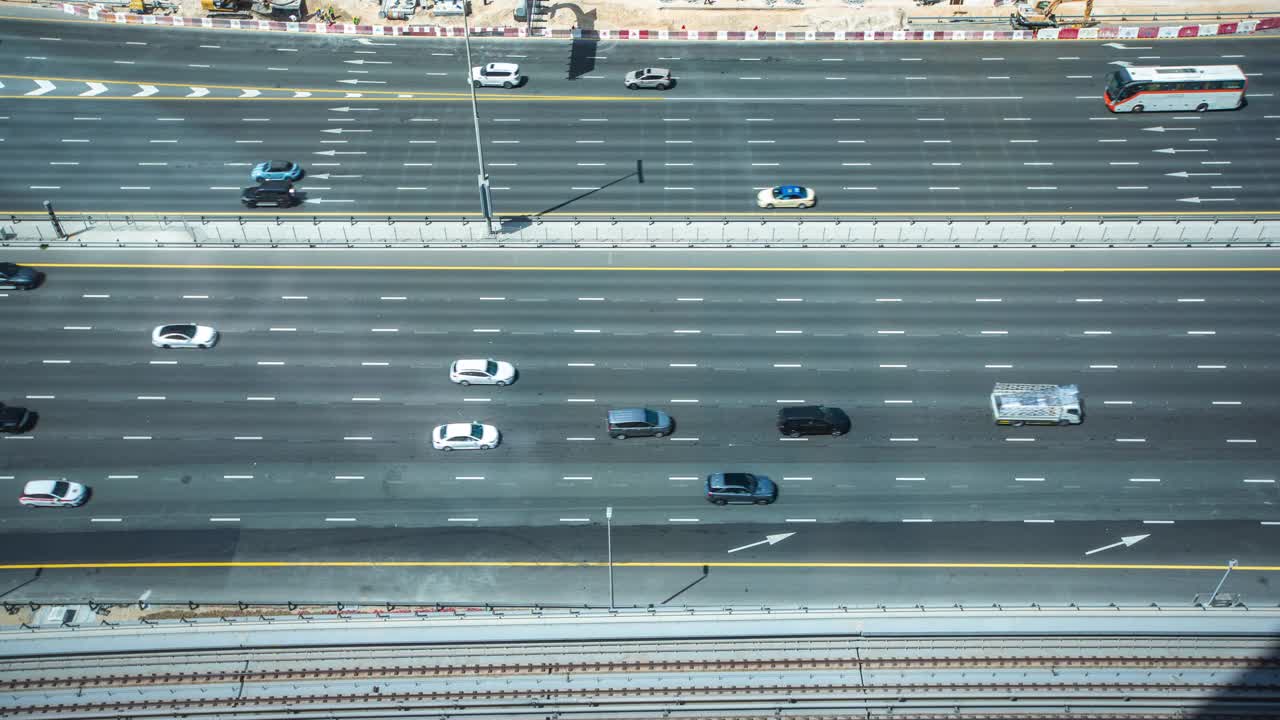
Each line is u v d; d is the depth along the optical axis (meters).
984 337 83.75
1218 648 65.75
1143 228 90.81
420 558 70.56
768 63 109.88
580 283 88.00
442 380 81.19
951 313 85.44
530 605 68.06
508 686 65.12
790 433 77.31
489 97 105.81
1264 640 66.06
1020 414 77.31
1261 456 75.75
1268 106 103.81
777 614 67.38
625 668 65.62
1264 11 114.81
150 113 103.19
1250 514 72.50
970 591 68.50
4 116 102.12
